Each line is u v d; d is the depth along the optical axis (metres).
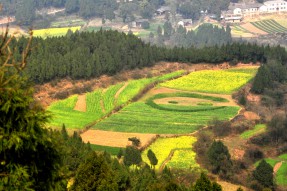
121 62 134.12
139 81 130.12
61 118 98.88
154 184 42.06
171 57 146.00
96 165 35.56
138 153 72.38
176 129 94.12
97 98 114.69
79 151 52.97
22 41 119.00
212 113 106.00
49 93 113.25
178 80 133.75
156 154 80.69
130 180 47.22
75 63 121.50
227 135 92.19
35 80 113.56
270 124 94.38
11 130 19.39
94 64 126.19
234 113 105.81
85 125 94.94
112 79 128.50
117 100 113.81
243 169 77.56
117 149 82.25
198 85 129.50
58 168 21.47
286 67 133.88
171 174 62.41
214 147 75.69
